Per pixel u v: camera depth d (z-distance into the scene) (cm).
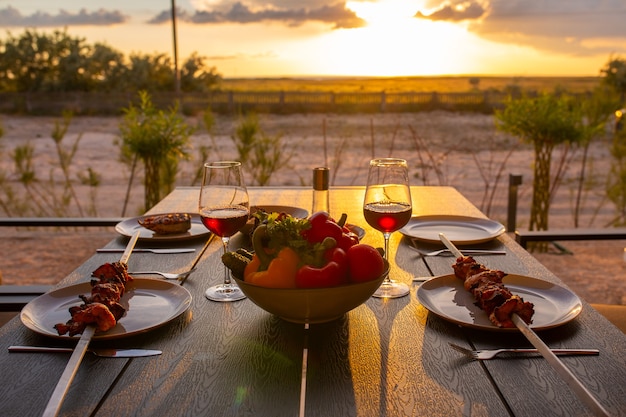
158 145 498
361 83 4203
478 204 757
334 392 109
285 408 104
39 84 2339
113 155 1173
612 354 121
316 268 125
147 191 510
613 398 106
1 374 115
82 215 710
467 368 117
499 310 129
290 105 1877
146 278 159
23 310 140
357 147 1220
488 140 1325
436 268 177
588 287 456
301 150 1169
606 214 726
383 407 104
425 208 253
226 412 103
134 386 111
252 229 201
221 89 2328
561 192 846
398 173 160
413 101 1922
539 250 538
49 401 98
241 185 159
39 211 712
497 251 191
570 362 118
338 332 133
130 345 126
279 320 139
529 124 498
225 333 133
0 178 707
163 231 207
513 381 112
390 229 161
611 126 1242
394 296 153
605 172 975
